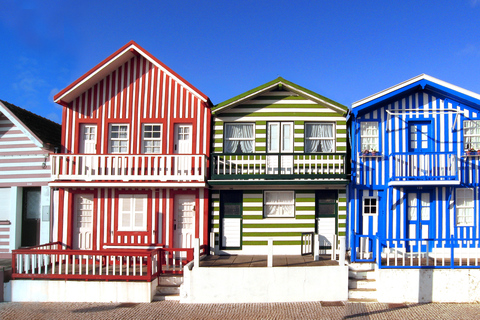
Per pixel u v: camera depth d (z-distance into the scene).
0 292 10.62
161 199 13.12
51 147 13.39
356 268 11.07
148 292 10.35
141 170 12.62
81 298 10.52
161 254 11.48
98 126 13.40
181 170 12.66
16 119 13.19
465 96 12.17
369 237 11.41
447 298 10.30
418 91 12.75
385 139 12.72
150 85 13.44
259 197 13.20
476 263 10.48
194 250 10.44
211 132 13.38
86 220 13.31
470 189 12.59
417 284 10.32
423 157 12.45
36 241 13.44
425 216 12.64
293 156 12.81
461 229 12.50
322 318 8.99
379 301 10.27
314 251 11.79
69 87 12.95
